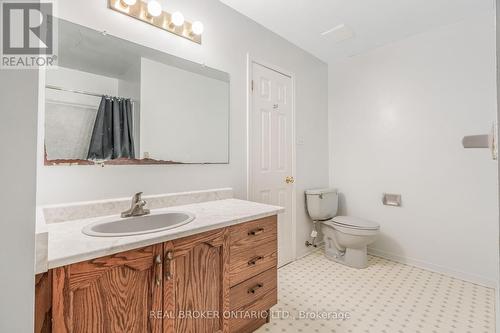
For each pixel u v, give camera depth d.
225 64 1.88
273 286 1.50
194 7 1.68
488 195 1.98
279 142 2.36
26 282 0.34
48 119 1.15
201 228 1.10
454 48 2.13
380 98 2.60
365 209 2.71
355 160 2.79
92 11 1.27
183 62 1.63
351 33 2.31
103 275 0.85
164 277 1.00
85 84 1.25
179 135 1.62
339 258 2.47
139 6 1.42
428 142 2.28
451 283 2.02
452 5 1.89
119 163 1.36
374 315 1.59
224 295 1.22
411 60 2.38
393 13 2.00
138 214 1.27
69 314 0.77
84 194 1.24
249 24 2.07
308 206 2.63
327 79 3.01
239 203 1.66
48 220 1.10
